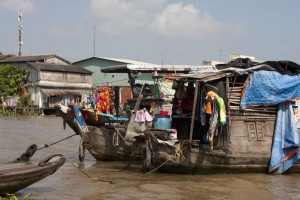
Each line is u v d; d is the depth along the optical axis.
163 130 13.48
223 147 13.03
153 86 17.05
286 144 13.41
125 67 16.95
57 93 45.09
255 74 13.36
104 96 17.11
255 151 13.31
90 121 15.57
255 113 13.55
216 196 10.51
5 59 50.53
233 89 13.33
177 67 17.55
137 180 12.09
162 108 16.22
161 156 12.37
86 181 11.84
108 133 15.38
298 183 12.27
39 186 11.09
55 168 10.06
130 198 10.07
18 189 9.48
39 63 47.25
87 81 49.25
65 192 10.50
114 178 12.38
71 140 22.62
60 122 36.19
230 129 12.99
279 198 10.48
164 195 10.44
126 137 14.44
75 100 47.22
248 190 11.21
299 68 13.90
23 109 43.69
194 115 12.69
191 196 10.43
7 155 16.45
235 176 12.92
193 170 12.69
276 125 13.64
